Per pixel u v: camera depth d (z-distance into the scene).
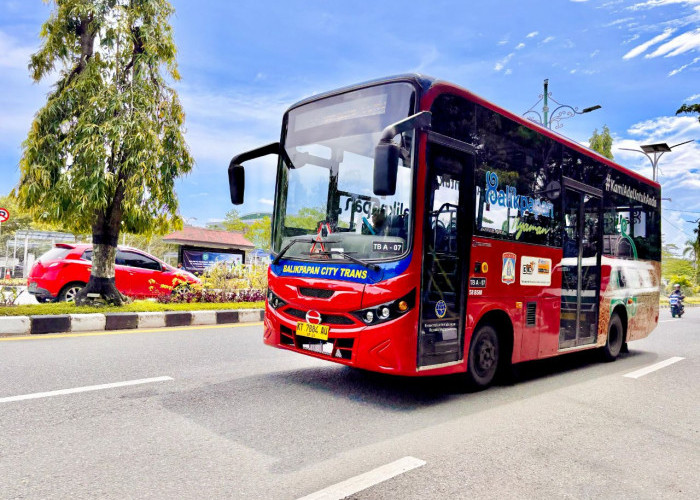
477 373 5.61
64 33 9.93
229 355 6.87
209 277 13.58
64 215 9.61
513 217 5.95
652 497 3.18
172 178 10.37
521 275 6.05
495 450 3.83
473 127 5.43
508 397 5.52
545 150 6.59
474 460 3.60
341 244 5.02
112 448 3.47
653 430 4.59
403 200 4.75
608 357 8.24
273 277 5.52
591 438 4.27
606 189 8.08
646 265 9.44
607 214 8.09
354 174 5.10
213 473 3.15
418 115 4.64
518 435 4.22
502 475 3.37
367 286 4.73
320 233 5.24
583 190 7.41
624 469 3.62
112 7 10.04
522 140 6.18
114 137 9.38
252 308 11.99
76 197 9.35
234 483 3.03
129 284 13.06
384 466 3.38
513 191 5.96
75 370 5.57
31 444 3.47
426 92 4.89
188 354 6.80
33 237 30.36
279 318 5.39
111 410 4.28
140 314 9.45
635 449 4.06
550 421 4.69
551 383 6.43
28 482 2.91
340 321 4.89
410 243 4.66
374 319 4.67
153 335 8.37
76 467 3.15
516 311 5.96
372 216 4.89
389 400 5.07
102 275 10.12
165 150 10.22
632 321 8.84
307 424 4.20
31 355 6.23
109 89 9.68
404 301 4.62
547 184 6.61
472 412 4.83
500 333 5.98
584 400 5.58
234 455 3.46
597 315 7.73
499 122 5.82
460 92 5.28
